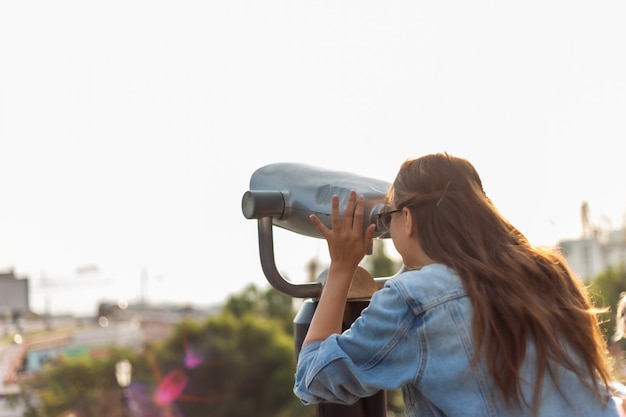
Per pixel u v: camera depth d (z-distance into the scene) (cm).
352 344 142
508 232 148
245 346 3522
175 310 8431
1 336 5106
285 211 172
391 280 145
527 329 135
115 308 7719
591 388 138
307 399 148
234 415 3312
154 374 3444
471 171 152
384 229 162
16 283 5522
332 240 156
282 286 169
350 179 168
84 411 3391
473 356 134
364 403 164
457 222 145
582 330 139
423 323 138
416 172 152
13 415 3591
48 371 3672
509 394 132
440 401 136
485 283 138
